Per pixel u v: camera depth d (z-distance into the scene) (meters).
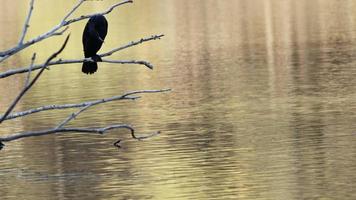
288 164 17.86
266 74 32.19
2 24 60.81
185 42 45.84
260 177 16.84
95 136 21.61
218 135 21.28
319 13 56.72
